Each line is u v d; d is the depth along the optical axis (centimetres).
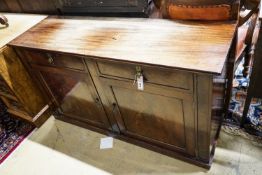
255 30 142
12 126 204
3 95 190
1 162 176
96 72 128
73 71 139
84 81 141
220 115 150
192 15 120
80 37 134
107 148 169
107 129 174
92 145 174
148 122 141
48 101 191
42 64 151
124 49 114
